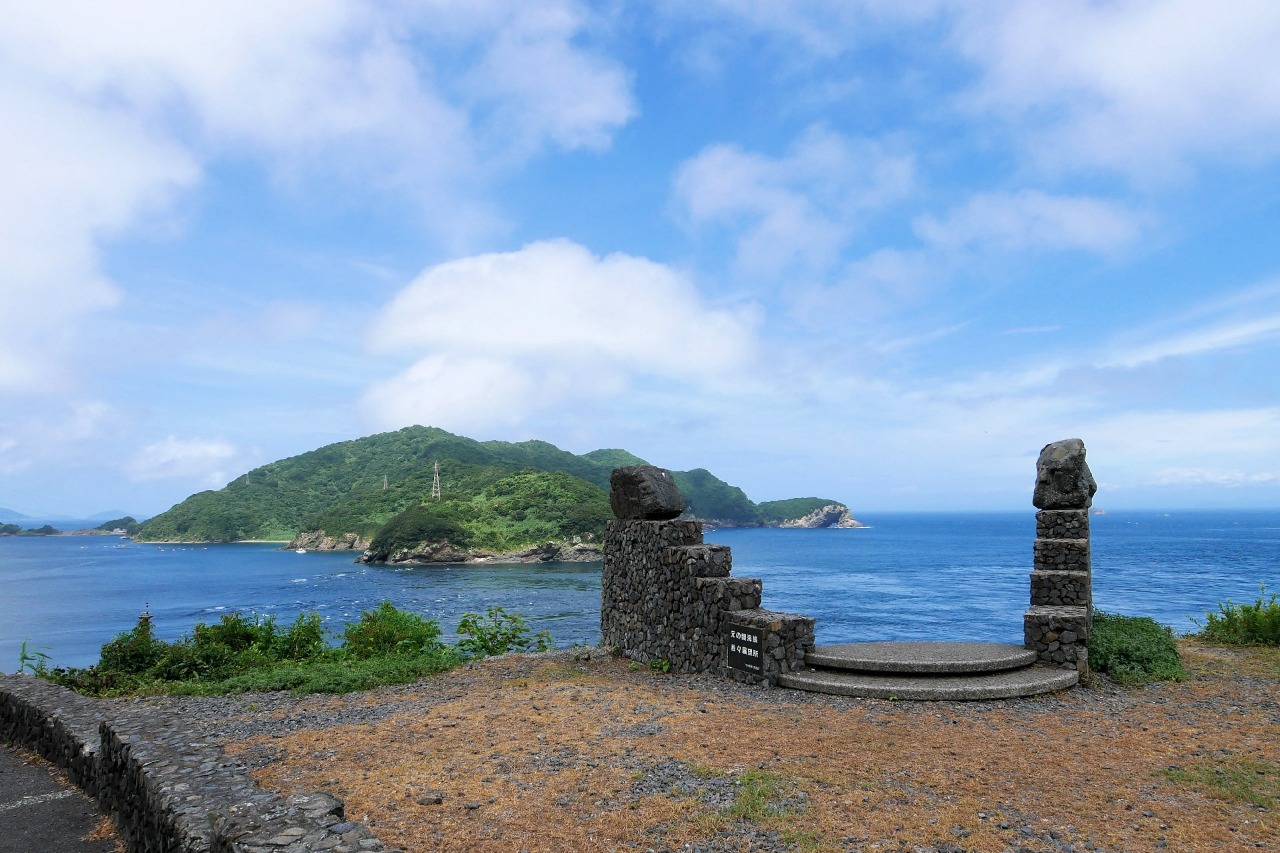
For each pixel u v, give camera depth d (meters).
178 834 5.01
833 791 6.54
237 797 5.47
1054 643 11.29
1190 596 47.91
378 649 15.56
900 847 5.43
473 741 8.45
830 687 10.48
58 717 8.82
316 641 16.08
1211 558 92.06
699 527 14.01
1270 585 55.91
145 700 11.38
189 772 5.96
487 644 16.80
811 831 5.70
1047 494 13.09
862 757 7.53
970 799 6.36
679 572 13.16
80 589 84.44
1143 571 71.69
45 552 178.75
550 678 12.41
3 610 66.38
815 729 8.62
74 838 6.58
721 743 8.09
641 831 5.80
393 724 9.31
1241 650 13.63
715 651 12.23
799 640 11.45
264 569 106.44
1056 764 7.27
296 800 5.27
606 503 123.19
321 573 96.88
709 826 5.83
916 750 7.75
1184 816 5.98
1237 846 5.44
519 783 6.96
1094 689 10.56
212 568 111.56
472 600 61.38
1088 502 13.40
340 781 7.11
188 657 13.84
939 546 146.50
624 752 7.84
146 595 76.56
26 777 8.20
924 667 10.76
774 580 73.69
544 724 9.11
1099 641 11.59
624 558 15.12
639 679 12.30
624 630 14.87
